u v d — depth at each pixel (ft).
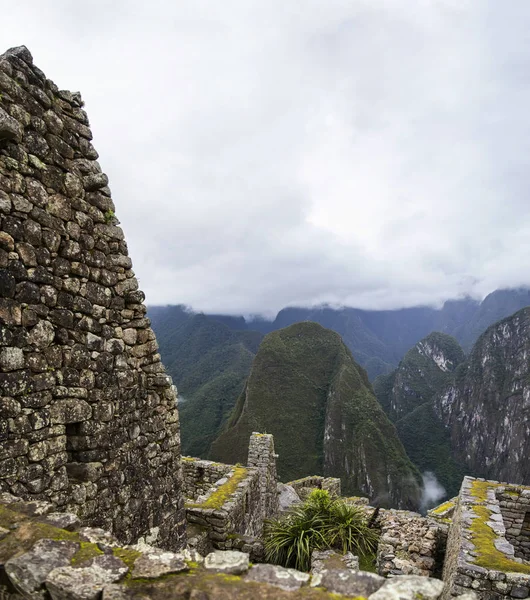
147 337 18.03
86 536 8.74
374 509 41.50
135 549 8.29
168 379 18.95
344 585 6.98
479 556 19.26
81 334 14.58
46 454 12.83
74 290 14.43
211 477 40.22
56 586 6.99
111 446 15.42
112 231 16.51
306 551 26.27
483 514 24.59
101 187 16.03
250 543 27.48
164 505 18.34
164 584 7.00
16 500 10.46
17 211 12.54
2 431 11.56
